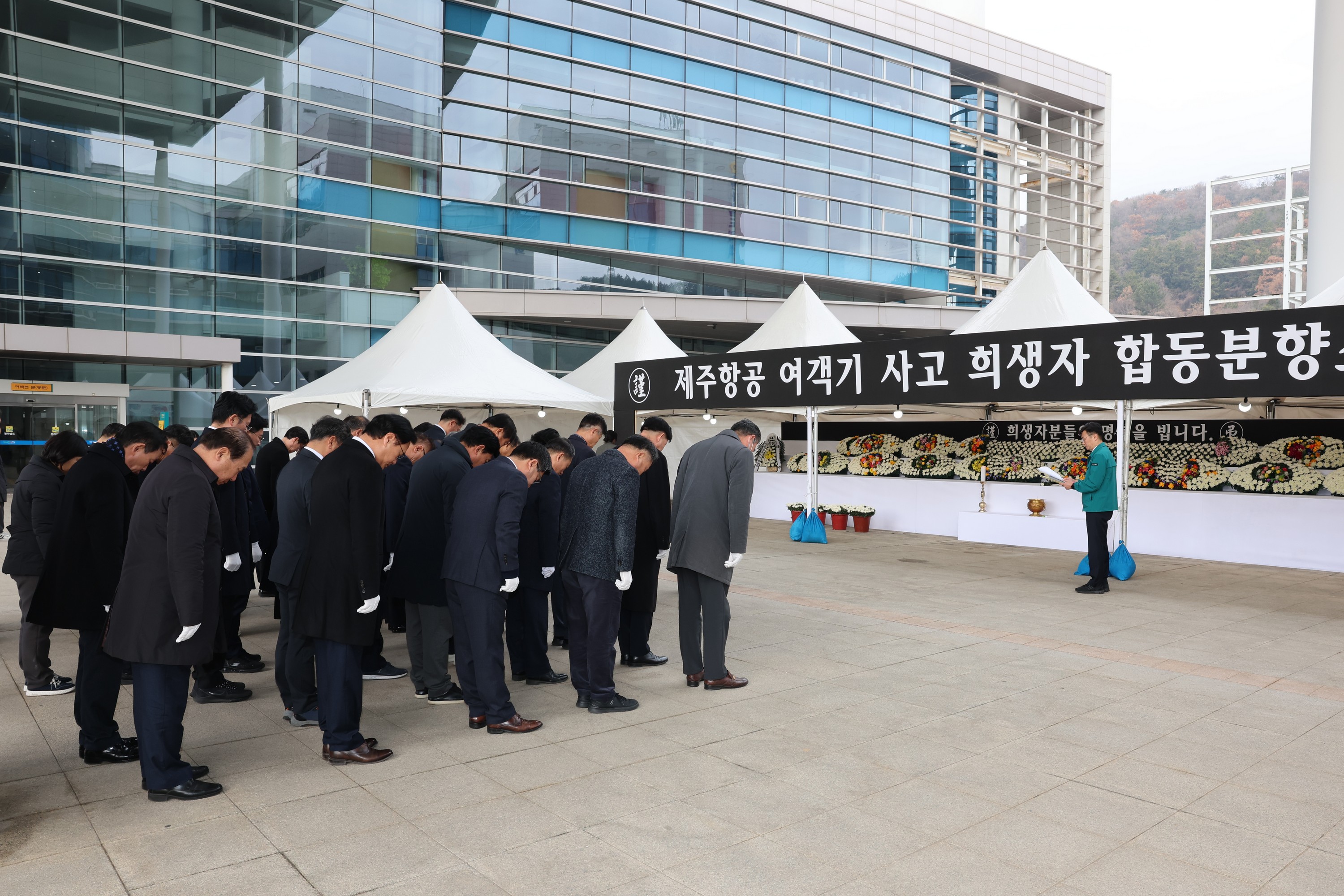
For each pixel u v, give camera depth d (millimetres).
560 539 5156
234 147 19031
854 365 11031
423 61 21312
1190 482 12211
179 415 18219
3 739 4559
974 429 15516
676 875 3096
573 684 5262
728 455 5430
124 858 3209
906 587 9461
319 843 3342
